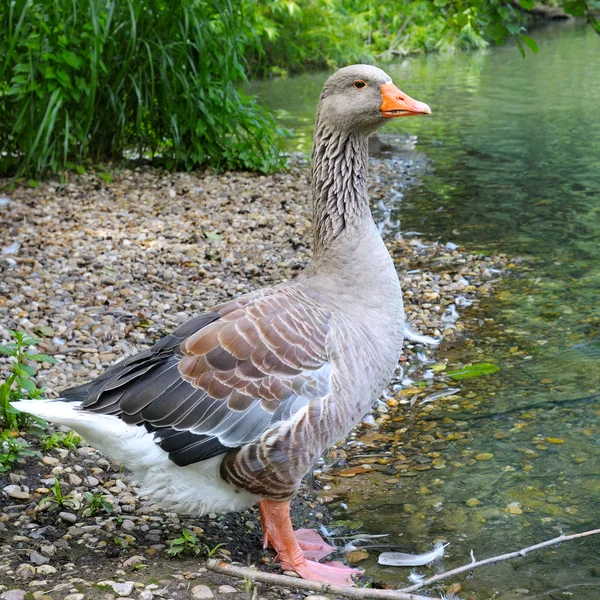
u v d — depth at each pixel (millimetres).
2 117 3148
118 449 1343
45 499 1493
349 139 1476
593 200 3293
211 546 1450
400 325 1464
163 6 3426
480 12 2340
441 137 4480
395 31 8648
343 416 1390
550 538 1510
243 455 1349
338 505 1620
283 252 2656
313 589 1276
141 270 2418
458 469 1700
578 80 6250
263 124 3604
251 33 3822
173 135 3477
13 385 1764
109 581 1301
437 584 1419
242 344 1356
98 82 3311
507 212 3186
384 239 2922
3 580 1300
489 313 2318
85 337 2016
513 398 1922
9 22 2984
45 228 2691
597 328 2211
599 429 1796
